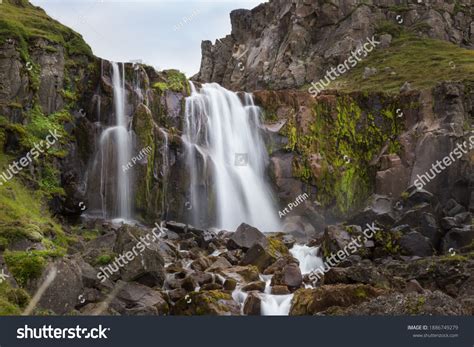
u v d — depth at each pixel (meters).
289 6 49.97
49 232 17.67
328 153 30.70
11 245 14.66
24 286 13.05
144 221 25.69
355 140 30.84
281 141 30.48
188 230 24.39
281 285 16.80
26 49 23.23
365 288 14.73
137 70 27.50
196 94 29.70
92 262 16.06
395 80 37.12
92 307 14.00
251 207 29.33
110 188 25.33
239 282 17.03
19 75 22.58
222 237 23.47
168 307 15.24
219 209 28.31
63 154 23.23
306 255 21.16
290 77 44.53
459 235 20.42
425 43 44.88
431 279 17.12
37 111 23.05
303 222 28.77
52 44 24.38
